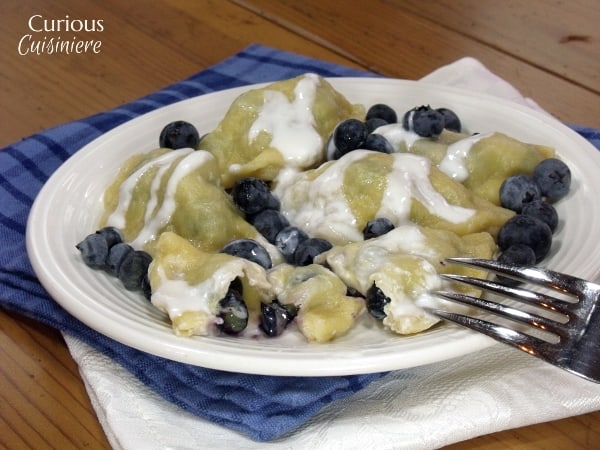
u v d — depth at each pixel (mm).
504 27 622
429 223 395
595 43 603
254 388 334
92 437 335
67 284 356
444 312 333
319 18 640
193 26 638
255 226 406
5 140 536
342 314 348
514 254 373
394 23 630
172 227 405
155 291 348
